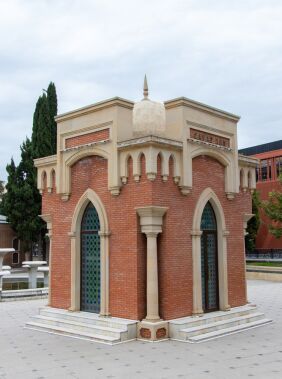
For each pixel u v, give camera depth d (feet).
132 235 39.91
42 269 76.02
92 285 43.96
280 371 29.63
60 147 46.52
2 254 70.13
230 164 47.19
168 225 40.16
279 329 43.04
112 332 38.01
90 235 44.70
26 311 55.88
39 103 132.87
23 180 131.23
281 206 107.14
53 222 47.85
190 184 41.86
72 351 35.09
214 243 46.29
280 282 96.02
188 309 41.22
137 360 32.30
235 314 44.65
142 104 43.68
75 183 45.60
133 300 39.29
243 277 48.62
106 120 42.24
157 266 39.58
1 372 29.91
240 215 49.06
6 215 133.69
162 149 39.81
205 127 44.45
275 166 155.74
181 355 33.50
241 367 30.50
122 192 41.06
